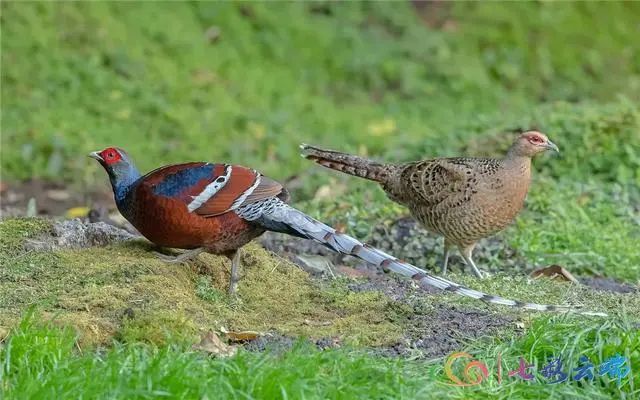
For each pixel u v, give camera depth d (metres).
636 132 16.25
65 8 22.05
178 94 20.98
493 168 12.00
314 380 8.00
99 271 10.20
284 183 16.84
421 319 10.05
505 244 13.26
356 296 10.55
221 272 10.84
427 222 12.40
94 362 8.10
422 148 17.11
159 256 10.85
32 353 8.33
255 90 21.83
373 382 8.14
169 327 9.09
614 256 13.10
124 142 19.19
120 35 22.05
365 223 13.57
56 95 20.30
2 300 9.55
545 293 11.16
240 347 9.11
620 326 9.46
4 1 21.61
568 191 14.99
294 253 12.60
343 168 12.77
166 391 7.71
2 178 18.08
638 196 15.27
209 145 19.45
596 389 8.62
